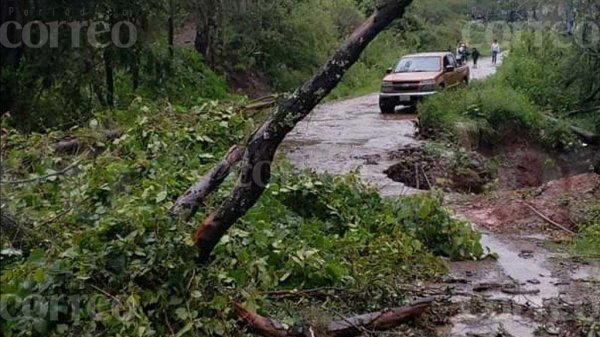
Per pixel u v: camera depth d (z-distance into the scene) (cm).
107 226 484
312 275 559
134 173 651
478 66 3541
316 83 456
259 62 2498
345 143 1438
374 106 2241
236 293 486
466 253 695
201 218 548
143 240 470
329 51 2728
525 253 717
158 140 748
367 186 799
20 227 494
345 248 636
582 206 870
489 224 837
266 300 502
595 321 520
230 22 2269
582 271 655
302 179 736
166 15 1237
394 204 749
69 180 621
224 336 454
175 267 462
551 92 1894
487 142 1579
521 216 855
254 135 470
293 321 478
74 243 477
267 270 533
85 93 931
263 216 628
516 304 563
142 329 427
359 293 541
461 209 905
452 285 612
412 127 1691
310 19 2630
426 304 527
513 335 504
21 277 445
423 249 686
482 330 511
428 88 1936
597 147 1652
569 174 1554
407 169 1203
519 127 1617
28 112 816
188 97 1446
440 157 1284
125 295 443
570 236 776
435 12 4128
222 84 1917
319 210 718
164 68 1201
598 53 1697
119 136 778
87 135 756
